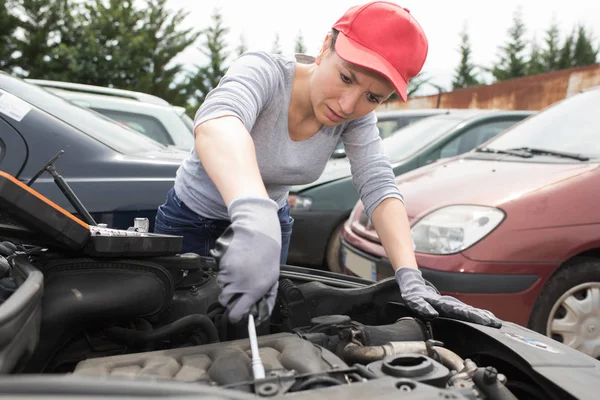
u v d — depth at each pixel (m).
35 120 2.56
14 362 1.04
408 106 16.28
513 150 3.36
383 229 1.74
